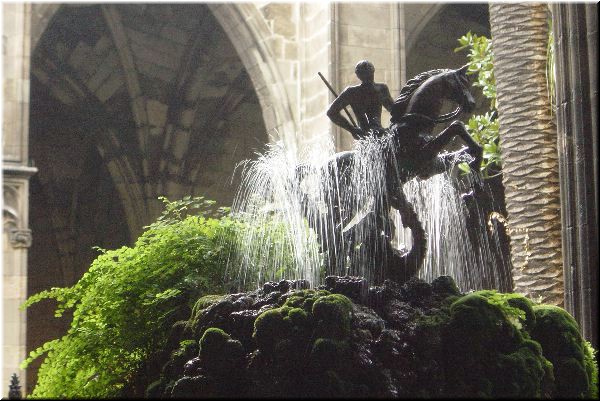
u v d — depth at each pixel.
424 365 6.85
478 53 14.24
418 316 7.10
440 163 8.27
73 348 8.27
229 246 8.68
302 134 19.94
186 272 8.45
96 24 24.05
